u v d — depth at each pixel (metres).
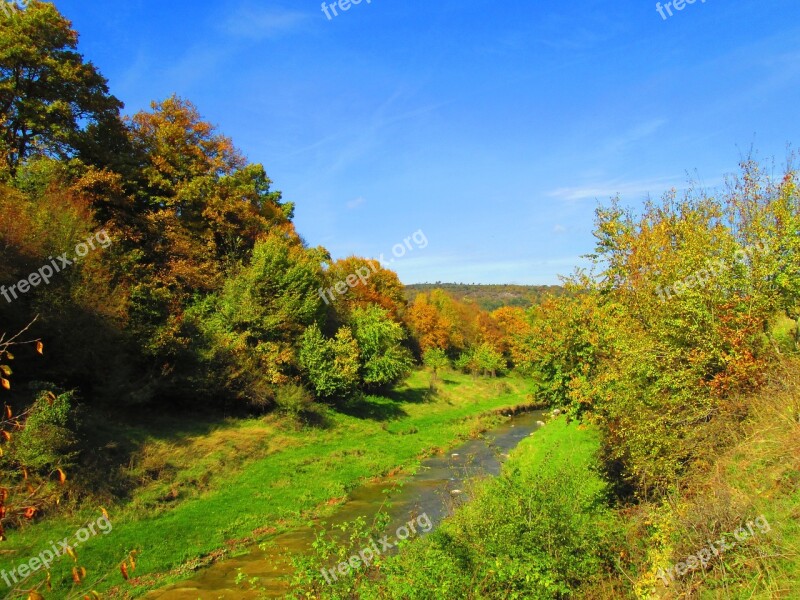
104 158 30.78
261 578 14.27
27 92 26.75
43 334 20.36
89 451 18.66
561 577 8.60
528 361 20.25
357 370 41.19
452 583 7.84
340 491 22.56
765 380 10.88
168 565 14.91
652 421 11.23
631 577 8.80
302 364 35.84
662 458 10.86
